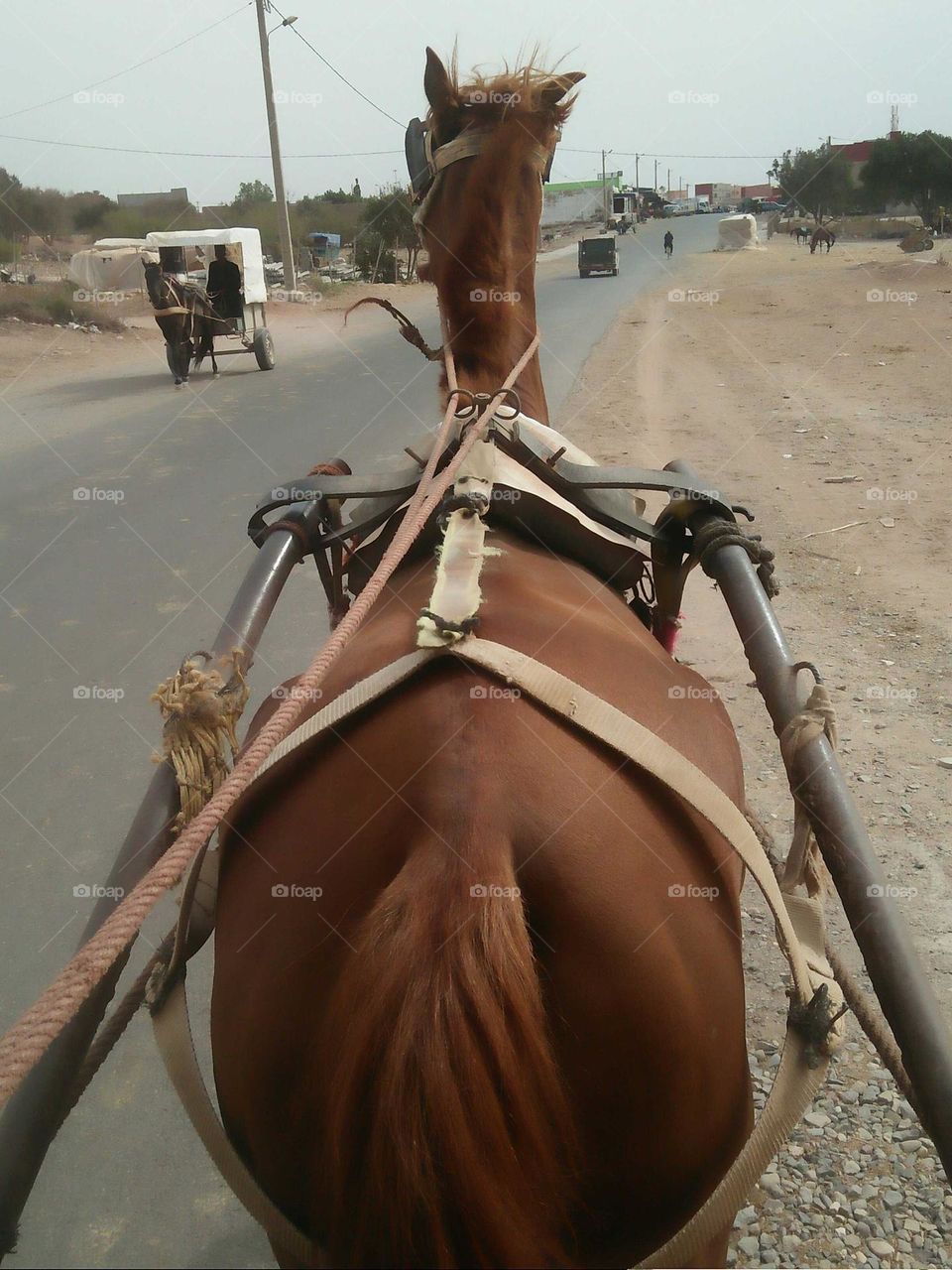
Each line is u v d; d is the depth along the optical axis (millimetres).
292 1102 1550
